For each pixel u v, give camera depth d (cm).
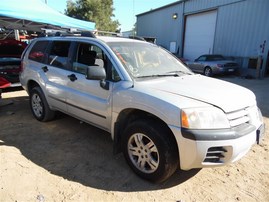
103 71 334
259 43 1516
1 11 758
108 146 414
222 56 1609
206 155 268
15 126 491
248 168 358
